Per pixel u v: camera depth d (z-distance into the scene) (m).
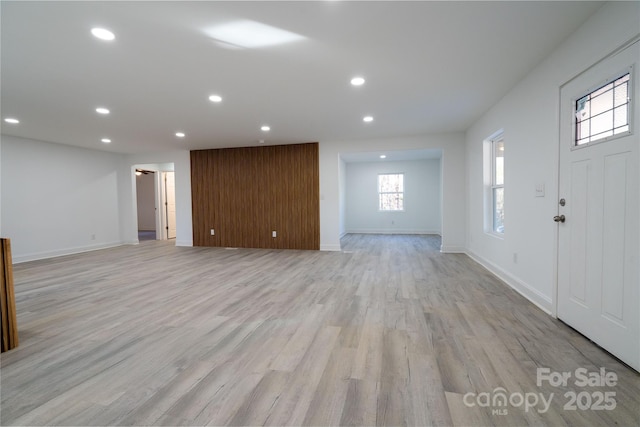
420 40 2.41
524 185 3.21
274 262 5.31
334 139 6.31
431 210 9.30
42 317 2.82
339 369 1.91
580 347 2.12
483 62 2.82
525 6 1.99
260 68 2.86
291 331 2.48
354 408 1.55
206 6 1.93
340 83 3.26
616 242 1.94
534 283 3.03
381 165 9.61
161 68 2.83
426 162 9.29
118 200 7.63
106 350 2.20
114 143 6.35
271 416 1.50
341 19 2.11
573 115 2.36
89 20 2.06
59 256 6.12
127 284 3.93
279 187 6.79
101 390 1.73
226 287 3.77
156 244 7.74
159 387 1.75
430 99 3.80
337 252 6.31
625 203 1.86
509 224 3.63
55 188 6.23
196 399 1.64
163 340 2.34
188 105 3.89
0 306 2.16
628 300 1.85
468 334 2.37
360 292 3.52
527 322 2.56
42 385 1.78
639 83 1.75
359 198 9.80
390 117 4.63
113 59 2.64
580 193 2.28
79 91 3.36
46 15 1.99
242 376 1.85
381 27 2.22
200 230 7.30
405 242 7.66
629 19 1.80
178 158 7.38
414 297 3.30
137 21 2.09
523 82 3.20
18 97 3.53
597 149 2.10
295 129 5.34
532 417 1.46
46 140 5.95
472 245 5.37
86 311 2.96
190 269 4.79
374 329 2.50
